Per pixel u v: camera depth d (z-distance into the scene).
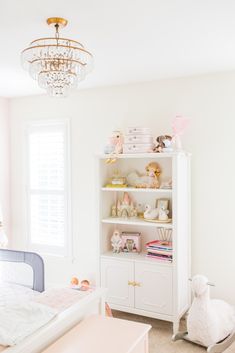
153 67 3.09
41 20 2.11
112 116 3.77
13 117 4.41
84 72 2.19
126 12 2.00
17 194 4.43
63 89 2.16
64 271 4.12
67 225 4.07
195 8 1.96
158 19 2.10
